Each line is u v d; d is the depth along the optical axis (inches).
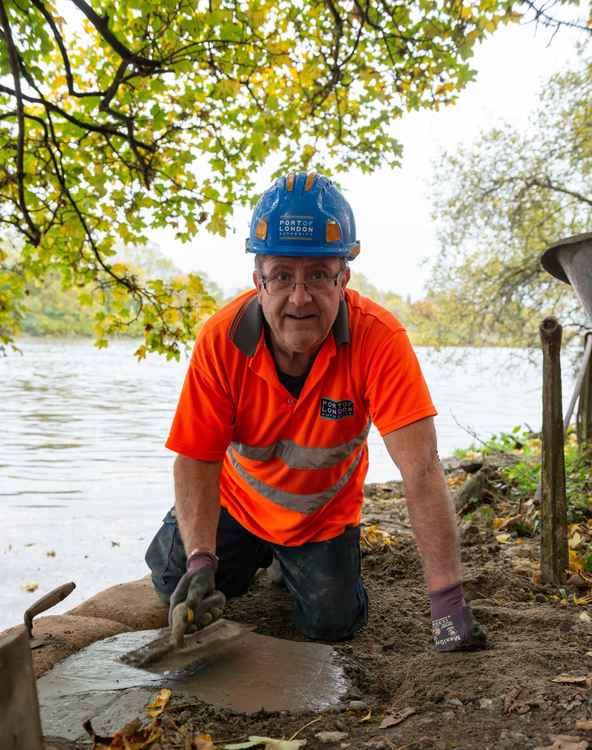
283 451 110.9
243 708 89.5
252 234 96.0
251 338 102.3
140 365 1386.6
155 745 77.5
